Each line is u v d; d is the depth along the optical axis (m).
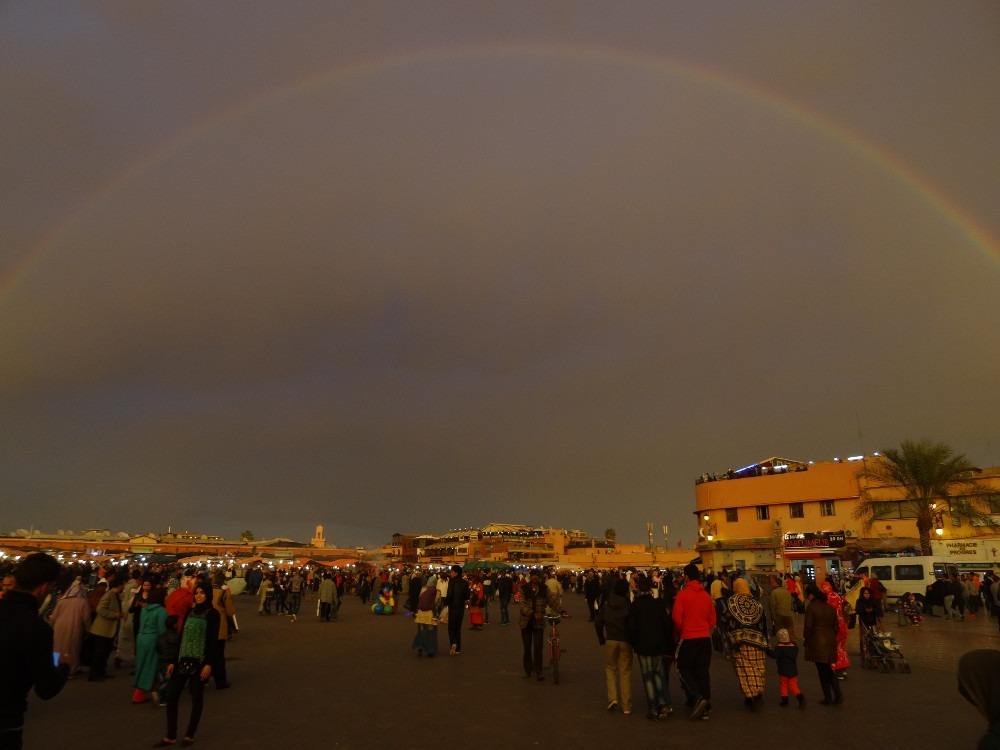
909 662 15.64
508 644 20.14
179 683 8.19
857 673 14.00
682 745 8.04
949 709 10.20
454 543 128.88
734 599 10.48
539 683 12.71
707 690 9.45
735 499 61.09
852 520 53.84
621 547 112.44
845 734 8.56
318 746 8.05
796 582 27.91
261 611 33.75
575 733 8.67
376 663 15.55
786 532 56.81
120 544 103.38
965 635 21.73
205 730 8.89
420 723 9.27
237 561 68.50
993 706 2.66
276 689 12.05
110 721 9.44
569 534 128.62
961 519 45.78
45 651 3.96
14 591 4.02
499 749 7.89
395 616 32.19
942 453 42.38
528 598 13.39
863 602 15.15
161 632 10.81
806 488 56.62
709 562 61.38
